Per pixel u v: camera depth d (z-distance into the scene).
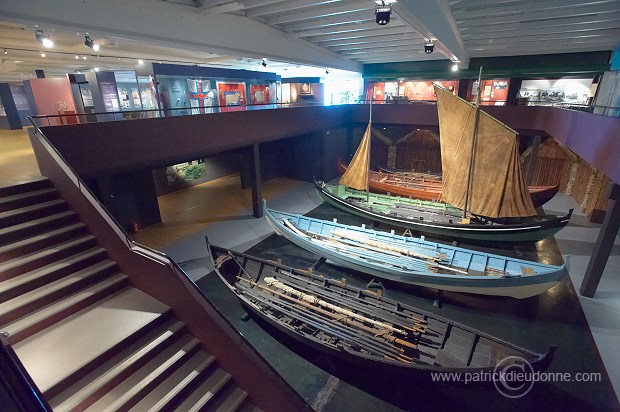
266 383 5.09
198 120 11.27
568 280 10.01
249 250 12.19
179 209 16.31
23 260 5.48
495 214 11.96
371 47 17.19
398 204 15.13
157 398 4.75
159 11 9.38
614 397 6.39
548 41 14.30
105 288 5.80
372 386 6.77
